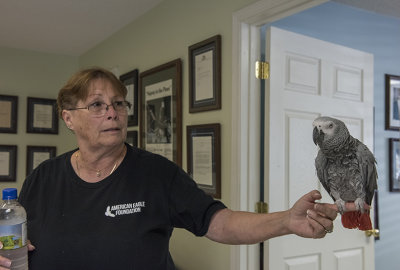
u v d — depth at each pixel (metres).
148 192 0.95
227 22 1.73
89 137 0.94
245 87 1.65
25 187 1.03
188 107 1.99
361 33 2.32
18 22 2.61
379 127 2.38
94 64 3.27
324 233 0.75
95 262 0.88
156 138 2.27
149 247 0.91
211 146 1.79
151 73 2.32
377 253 2.30
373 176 0.70
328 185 0.74
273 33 1.63
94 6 2.33
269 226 0.83
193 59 1.93
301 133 1.70
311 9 2.11
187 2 2.03
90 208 0.93
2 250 0.83
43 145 3.38
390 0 2.19
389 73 2.45
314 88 1.74
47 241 0.92
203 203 0.94
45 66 3.43
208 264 1.83
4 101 3.17
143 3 2.30
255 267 1.65
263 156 1.71
